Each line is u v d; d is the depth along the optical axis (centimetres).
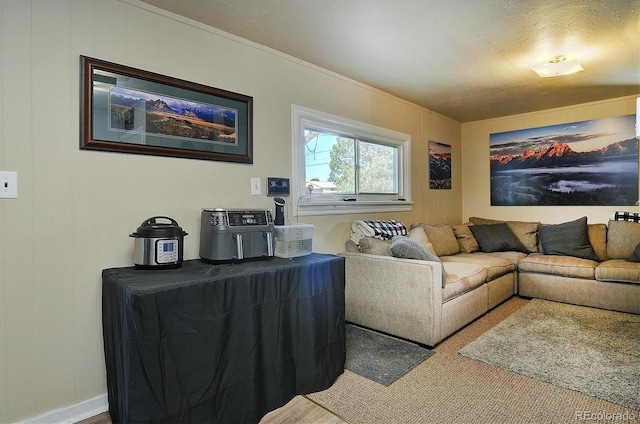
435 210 470
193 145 226
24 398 167
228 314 164
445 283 267
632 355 235
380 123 375
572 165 436
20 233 166
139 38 203
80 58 182
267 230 217
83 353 183
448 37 251
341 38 252
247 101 254
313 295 203
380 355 242
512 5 211
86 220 185
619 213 392
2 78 161
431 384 204
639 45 266
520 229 438
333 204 320
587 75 331
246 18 223
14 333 164
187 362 149
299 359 196
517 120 477
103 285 182
